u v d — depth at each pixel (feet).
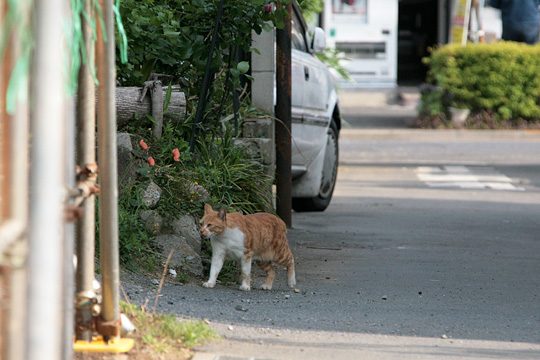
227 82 48.39
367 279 42.65
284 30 51.80
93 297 27.12
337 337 32.04
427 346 31.37
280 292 39.42
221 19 46.65
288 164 53.16
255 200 47.42
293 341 31.12
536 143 104.53
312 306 36.86
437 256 48.39
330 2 129.29
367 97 128.36
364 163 91.45
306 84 56.95
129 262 37.86
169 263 39.01
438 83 111.65
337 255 48.08
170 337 29.58
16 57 18.75
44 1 17.29
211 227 37.78
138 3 45.78
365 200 69.56
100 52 25.91
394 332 33.14
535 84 110.73
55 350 17.56
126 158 40.06
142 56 44.91
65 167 21.99
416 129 110.52
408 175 84.48
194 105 48.60
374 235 54.13
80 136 26.18
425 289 40.78
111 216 26.61
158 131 42.98
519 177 83.25
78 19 22.89
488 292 40.47
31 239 17.43
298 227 56.24
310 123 57.52
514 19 116.67
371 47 130.11
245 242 38.52
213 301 36.19
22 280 18.71
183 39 46.50
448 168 88.69
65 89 21.59
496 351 31.09
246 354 29.09
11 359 18.53
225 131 48.24
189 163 45.03
